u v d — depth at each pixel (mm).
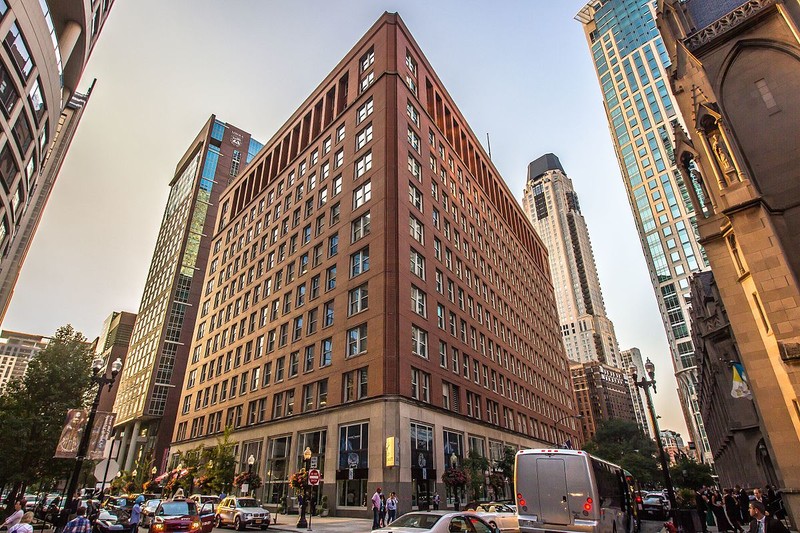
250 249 57125
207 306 63500
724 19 20047
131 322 134625
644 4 125938
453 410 37344
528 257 76625
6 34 25516
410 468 29203
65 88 42312
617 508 16188
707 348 36062
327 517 30125
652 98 113250
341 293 37312
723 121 18031
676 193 101312
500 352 51938
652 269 102438
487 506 21859
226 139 122750
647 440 89375
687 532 19312
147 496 37781
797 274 15266
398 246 35000
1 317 58875
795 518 14008
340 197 42500
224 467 37750
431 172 45625
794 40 18172
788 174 16703
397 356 31359
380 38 46531
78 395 31734
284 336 43562
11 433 27828
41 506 30953
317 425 34312
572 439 71188
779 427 15047
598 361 169750
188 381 60375
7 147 29219
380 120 41156
